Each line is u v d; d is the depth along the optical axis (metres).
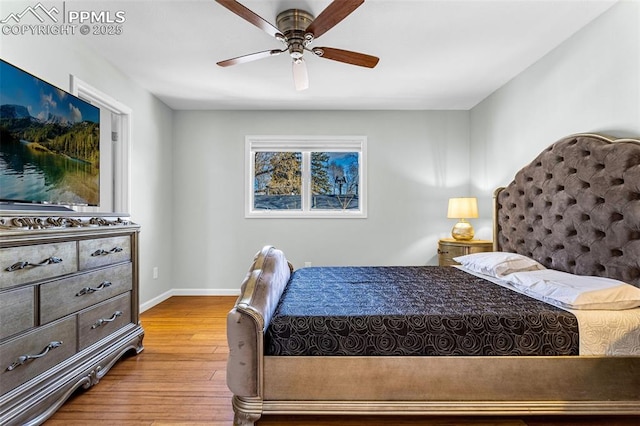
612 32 2.15
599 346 1.57
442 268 2.99
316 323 1.58
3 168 1.70
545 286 1.90
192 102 4.09
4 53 2.01
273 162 4.52
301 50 2.19
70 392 1.73
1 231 1.41
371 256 4.38
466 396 1.55
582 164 2.24
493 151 3.72
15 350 1.47
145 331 2.97
